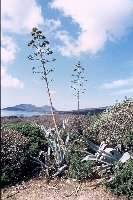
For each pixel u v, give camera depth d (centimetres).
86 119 1138
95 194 633
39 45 893
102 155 711
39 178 761
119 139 752
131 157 689
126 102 830
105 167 702
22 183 735
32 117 2361
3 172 725
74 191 662
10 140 786
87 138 845
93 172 739
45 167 783
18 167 743
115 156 716
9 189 706
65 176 746
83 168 715
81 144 835
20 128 957
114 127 759
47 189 690
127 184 602
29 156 801
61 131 1025
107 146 775
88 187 672
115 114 779
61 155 792
